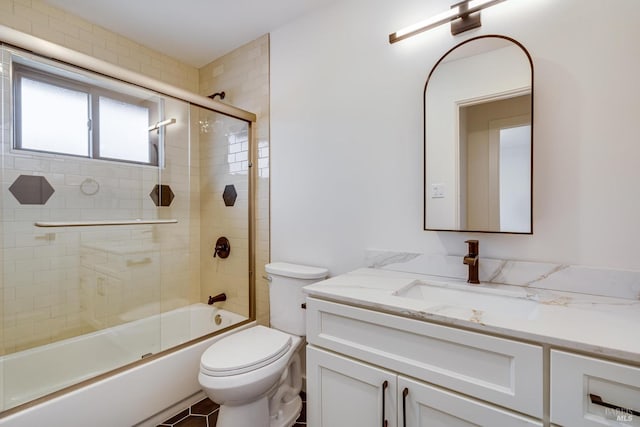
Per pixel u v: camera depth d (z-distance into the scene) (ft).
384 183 5.09
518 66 3.92
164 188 7.43
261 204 6.89
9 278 5.30
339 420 3.66
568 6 3.65
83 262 6.12
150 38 6.95
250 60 7.08
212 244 7.86
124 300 6.70
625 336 2.36
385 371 3.27
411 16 4.84
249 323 6.82
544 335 2.41
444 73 4.46
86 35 6.28
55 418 3.98
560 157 3.71
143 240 7.06
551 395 2.40
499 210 4.06
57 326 5.76
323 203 5.84
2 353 5.19
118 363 5.66
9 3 5.32
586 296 3.45
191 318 7.48
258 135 6.95
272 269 5.80
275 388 4.88
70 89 5.90
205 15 6.13
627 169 3.36
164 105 7.18
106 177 6.47
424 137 4.63
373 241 5.21
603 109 3.47
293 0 5.66
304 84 6.12
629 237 3.36
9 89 5.22
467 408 2.76
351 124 5.47
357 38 5.40
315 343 3.86
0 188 5.20
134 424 4.76
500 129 4.05
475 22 4.22
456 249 4.45
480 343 2.70
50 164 5.72
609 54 3.44
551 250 3.78
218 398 4.17
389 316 3.23
